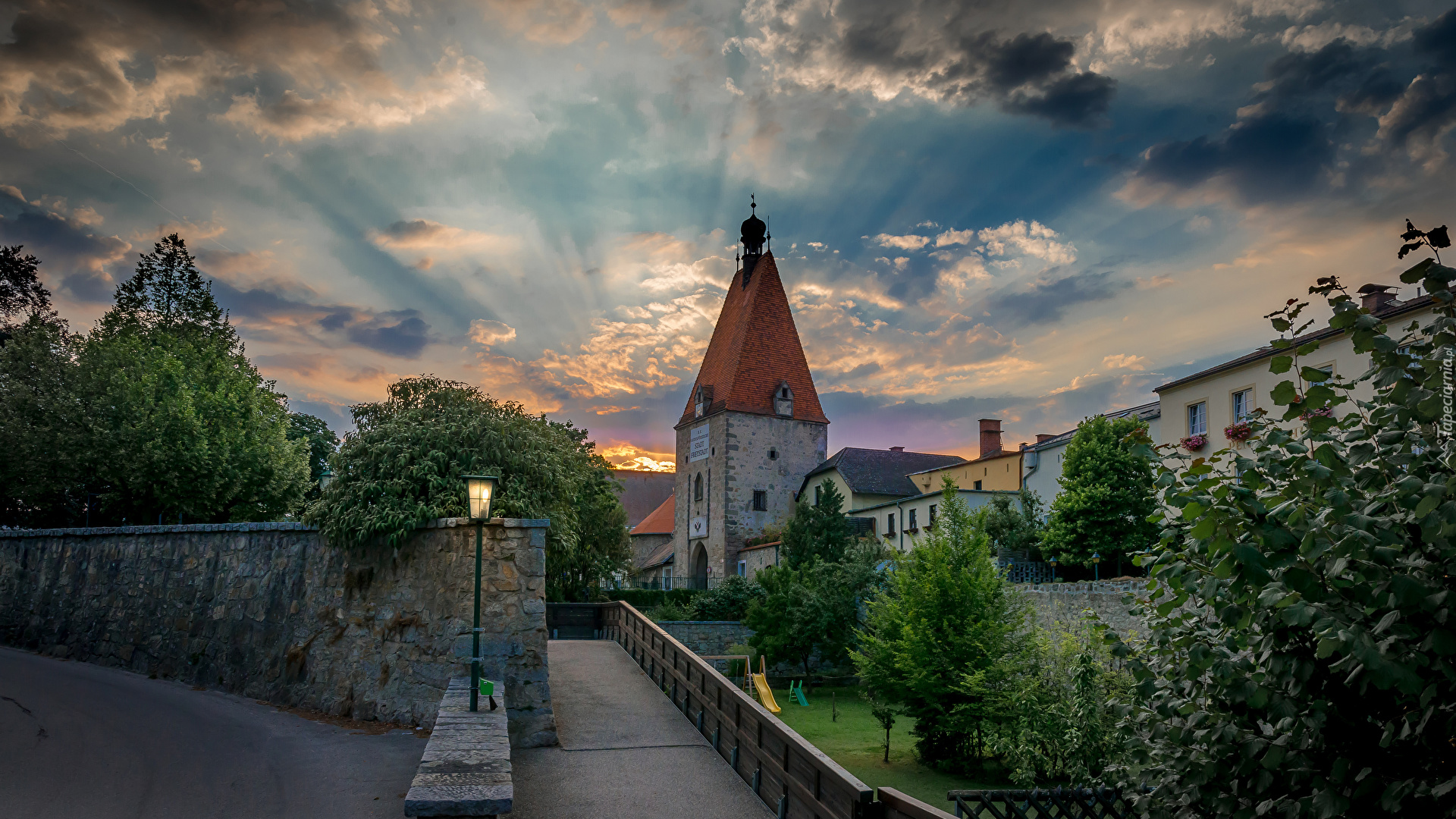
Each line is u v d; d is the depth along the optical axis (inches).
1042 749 783.7
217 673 625.3
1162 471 235.5
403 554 528.7
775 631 1454.2
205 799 356.5
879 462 2298.2
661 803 393.7
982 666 884.0
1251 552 189.0
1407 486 169.5
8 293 1354.6
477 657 395.9
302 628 573.3
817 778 323.9
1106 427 1187.9
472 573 495.8
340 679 539.5
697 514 2600.9
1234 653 220.5
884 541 1884.8
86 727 473.7
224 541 658.2
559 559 1182.9
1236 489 205.0
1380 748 192.7
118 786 368.8
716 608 1683.1
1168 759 228.2
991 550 1285.7
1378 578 172.7
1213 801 213.5
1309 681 197.8
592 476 1718.8
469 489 415.5
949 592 922.1
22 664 679.1
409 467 567.2
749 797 405.7
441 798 244.8
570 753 480.1
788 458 2522.1
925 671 894.4
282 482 1227.9
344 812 342.3
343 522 538.6
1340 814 181.6
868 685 1001.5
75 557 792.9
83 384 1115.3
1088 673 645.9
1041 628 943.0
